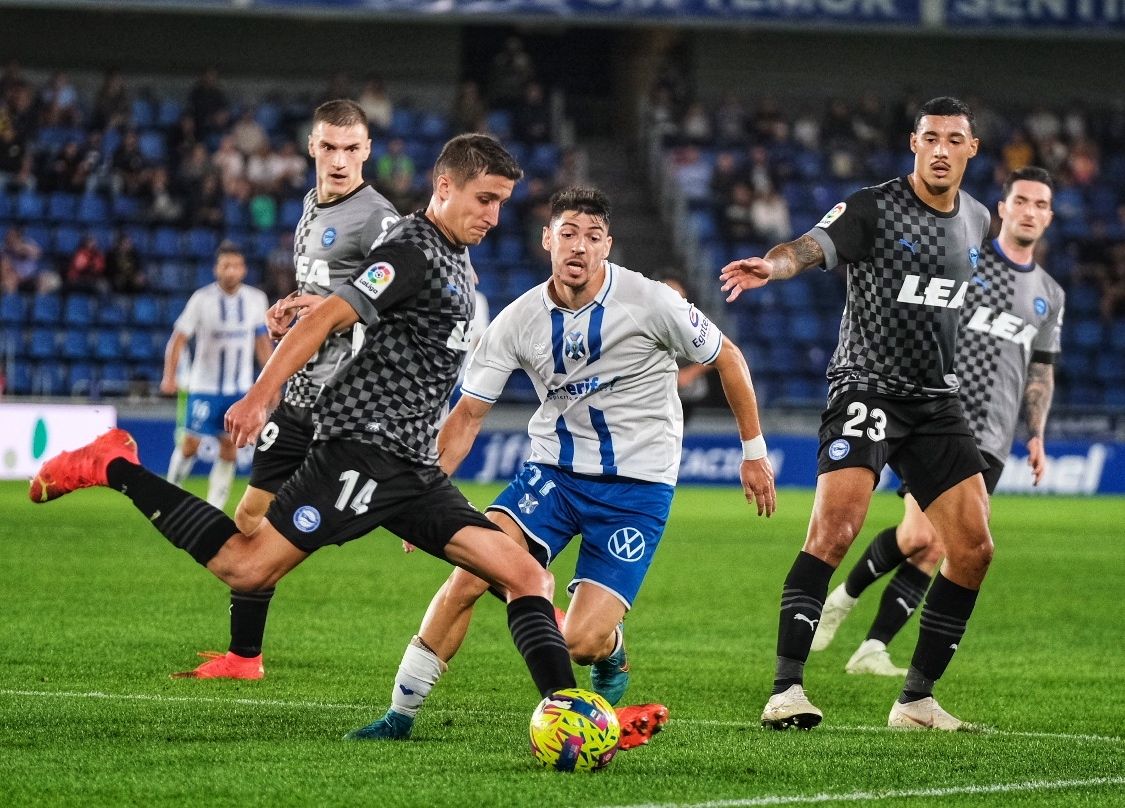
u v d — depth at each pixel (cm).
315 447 1355
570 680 1287
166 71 7531
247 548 1320
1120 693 1897
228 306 3656
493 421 5769
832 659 2195
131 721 1479
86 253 6078
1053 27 7006
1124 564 3509
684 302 1504
